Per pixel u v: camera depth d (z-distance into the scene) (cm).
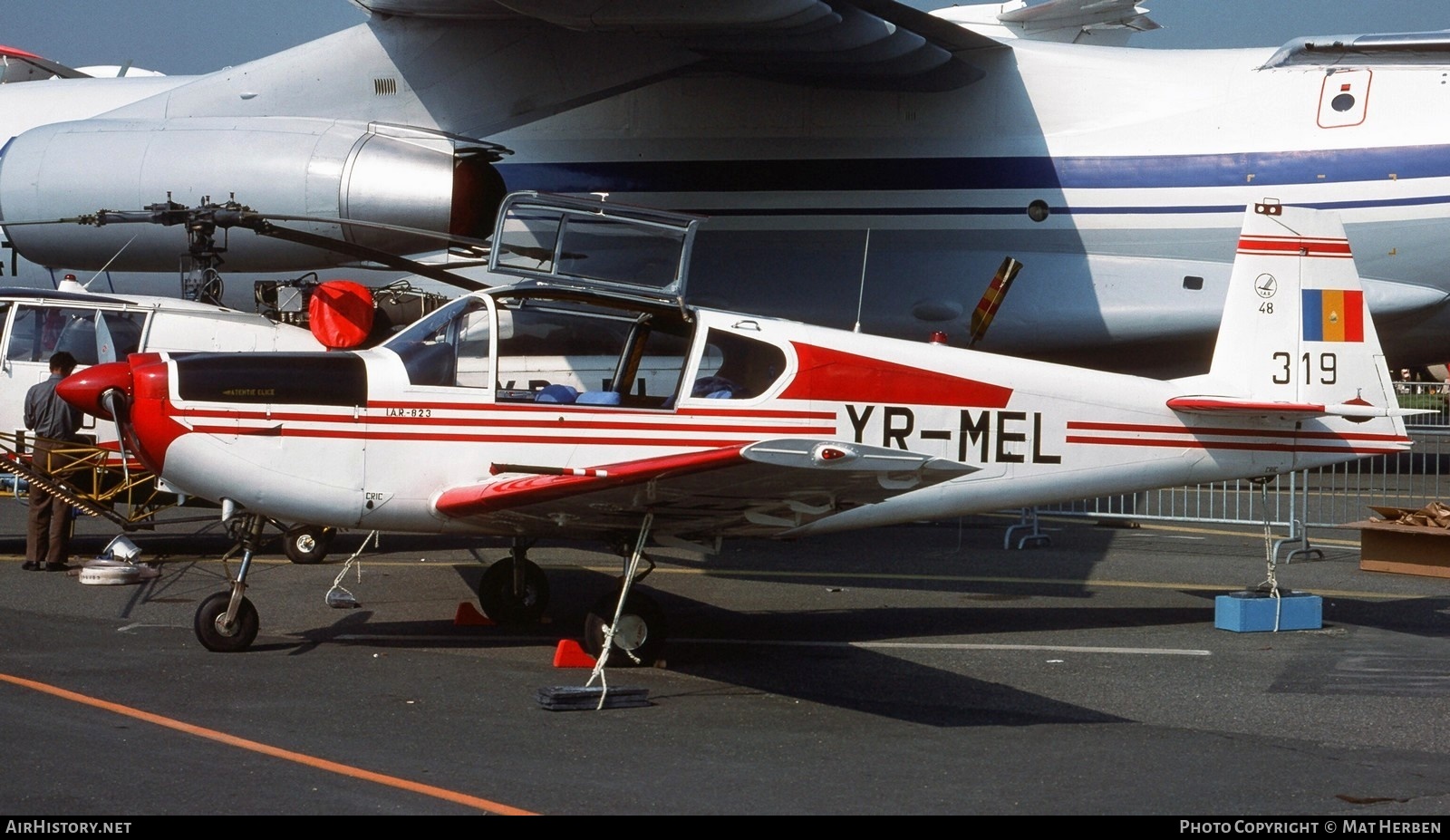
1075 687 2136
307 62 5025
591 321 2525
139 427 2273
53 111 5628
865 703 2005
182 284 3906
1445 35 4681
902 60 4647
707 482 1934
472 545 3862
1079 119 4966
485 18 4884
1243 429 2691
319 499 2317
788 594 3094
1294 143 4781
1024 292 4981
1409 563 3409
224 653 2300
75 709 1852
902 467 1752
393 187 4444
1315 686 2155
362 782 1523
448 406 2367
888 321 5066
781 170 5062
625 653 2244
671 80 5094
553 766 1619
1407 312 4791
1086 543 4091
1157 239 4884
